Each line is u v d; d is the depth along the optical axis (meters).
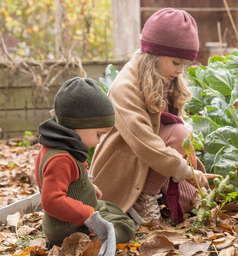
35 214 1.92
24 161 3.17
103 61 3.99
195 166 1.74
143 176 1.66
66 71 3.89
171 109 1.98
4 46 3.96
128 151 1.72
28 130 3.92
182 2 5.89
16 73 3.80
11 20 6.41
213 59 2.66
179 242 1.42
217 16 5.99
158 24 1.65
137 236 1.57
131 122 1.61
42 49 6.46
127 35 4.73
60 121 1.36
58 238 1.39
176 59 1.67
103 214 1.45
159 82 1.68
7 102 3.83
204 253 1.34
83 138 1.39
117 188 1.73
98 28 6.40
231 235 1.50
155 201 1.72
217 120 2.09
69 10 6.23
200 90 2.38
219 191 1.54
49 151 1.33
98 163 1.76
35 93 3.83
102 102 1.34
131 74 1.76
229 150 1.83
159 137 1.61
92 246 1.26
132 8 4.70
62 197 1.26
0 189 2.48
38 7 6.72
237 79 2.12
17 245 1.56
